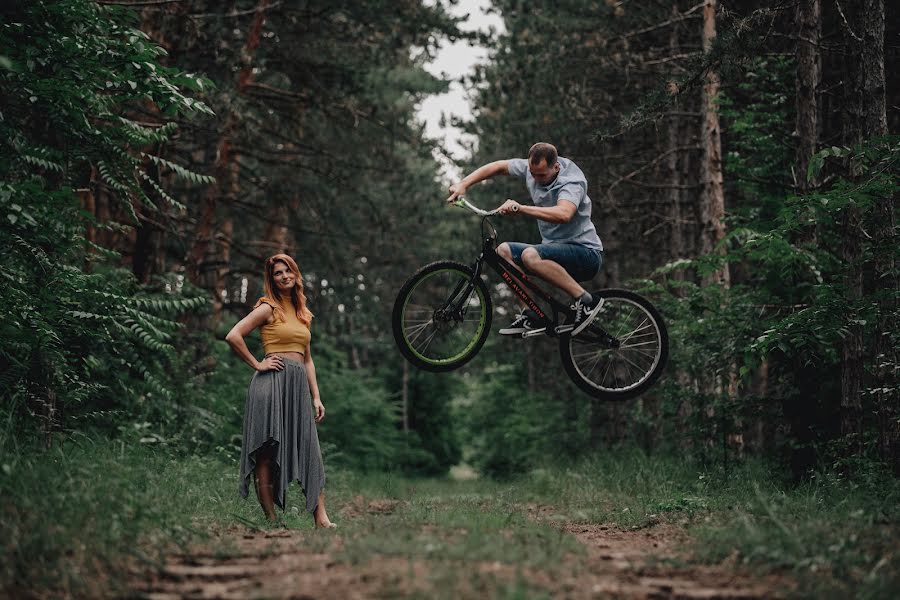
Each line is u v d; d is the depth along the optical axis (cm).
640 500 851
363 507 980
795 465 895
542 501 1031
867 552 473
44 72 675
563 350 648
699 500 777
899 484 679
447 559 445
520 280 637
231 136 1378
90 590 403
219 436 1197
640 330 665
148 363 1058
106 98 741
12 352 710
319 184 1778
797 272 911
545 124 1523
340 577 416
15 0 646
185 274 1466
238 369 1634
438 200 2091
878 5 810
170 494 646
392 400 3047
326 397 2078
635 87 1511
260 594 385
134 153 1103
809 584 418
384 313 2345
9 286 682
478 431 2725
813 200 778
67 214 703
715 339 966
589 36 1478
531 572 429
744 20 912
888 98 1128
